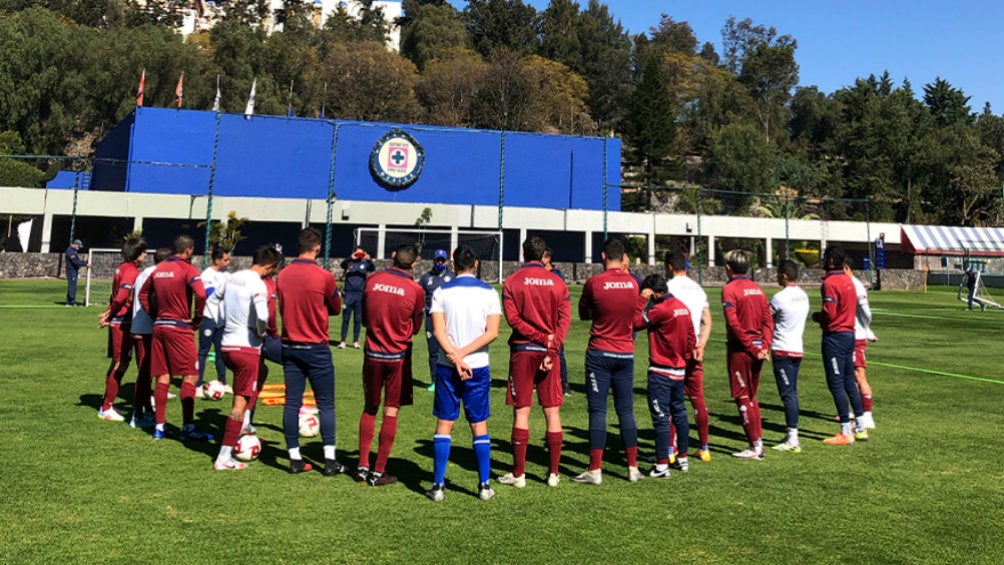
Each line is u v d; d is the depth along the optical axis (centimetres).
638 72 12356
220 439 606
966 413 775
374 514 427
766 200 7212
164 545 365
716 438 664
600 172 4803
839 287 646
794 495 481
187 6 13850
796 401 617
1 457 518
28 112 6306
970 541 396
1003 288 4284
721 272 4075
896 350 1351
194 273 598
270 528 396
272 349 623
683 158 9475
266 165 4266
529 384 499
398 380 492
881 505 460
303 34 12000
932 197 8506
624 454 602
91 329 1334
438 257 907
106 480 475
